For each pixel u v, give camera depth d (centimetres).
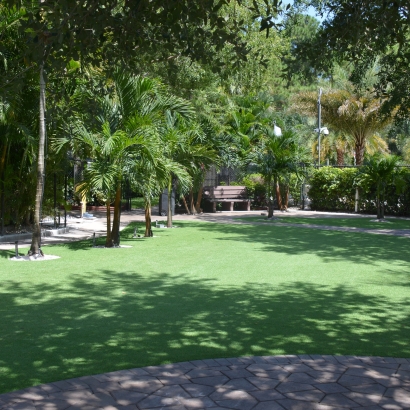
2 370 456
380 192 2183
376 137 3897
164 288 804
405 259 1105
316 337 559
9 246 1263
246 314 651
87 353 502
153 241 1402
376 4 504
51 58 459
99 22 464
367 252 1209
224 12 1376
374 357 496
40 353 501
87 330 579
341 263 1049
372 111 3069
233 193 2733
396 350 518
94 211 2486
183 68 1584
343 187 2620
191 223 1970
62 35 442
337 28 533
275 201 2827
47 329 582
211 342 539
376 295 762
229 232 1644
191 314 650
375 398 402
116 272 938
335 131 3644
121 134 1173
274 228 1783
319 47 555
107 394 406
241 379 438
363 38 541
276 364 474
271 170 2142
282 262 1058
